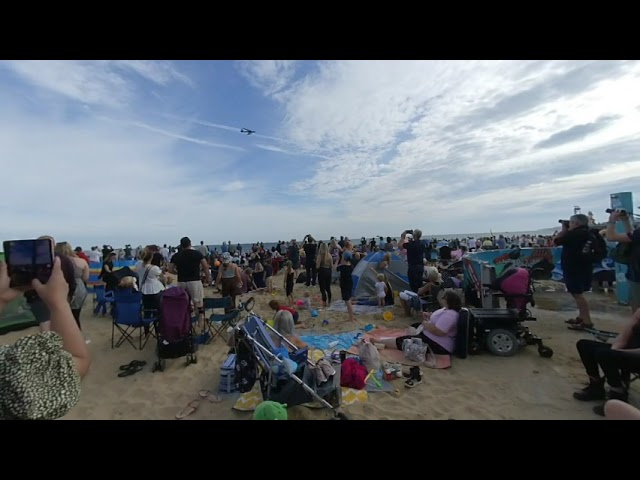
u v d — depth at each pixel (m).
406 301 7.51
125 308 5.71
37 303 4.09
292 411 3.53
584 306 5.89
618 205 7.28
